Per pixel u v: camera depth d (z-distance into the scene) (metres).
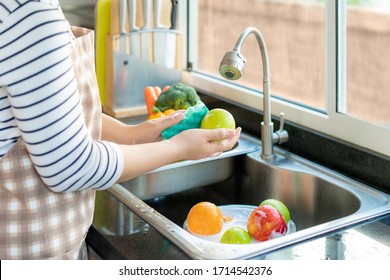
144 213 1.28
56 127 0.95
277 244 1.12
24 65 0.92
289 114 1.67
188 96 1.77
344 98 1.55
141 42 1.96
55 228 1.11
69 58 0.97
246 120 1.78
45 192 1.09
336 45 1.50
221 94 1.92
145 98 1.88
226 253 1.10
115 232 1.21
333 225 1.19
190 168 1.58
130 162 1.07
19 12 0.92
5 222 1.10
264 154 1.58
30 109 0.94
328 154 1.52
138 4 1.93
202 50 2.34
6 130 1.04
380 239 1.15
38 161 0.97
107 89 1.97
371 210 1.26
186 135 1.16
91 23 2.03
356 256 1.09
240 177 1.65
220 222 1.31
